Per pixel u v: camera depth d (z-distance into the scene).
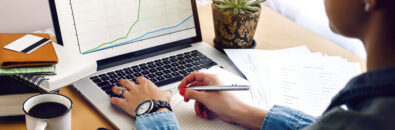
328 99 0.83
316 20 1.37
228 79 0.86
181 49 1.00
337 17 0.46
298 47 1.04
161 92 0.77
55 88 0.69
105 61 0.90
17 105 0.69
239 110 0.74
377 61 0.42
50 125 0.59
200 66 0.93
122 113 0.74
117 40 0.92
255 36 1.11
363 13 0.43
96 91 0.79
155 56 0.95
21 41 0.74
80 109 0.76
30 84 0.68
